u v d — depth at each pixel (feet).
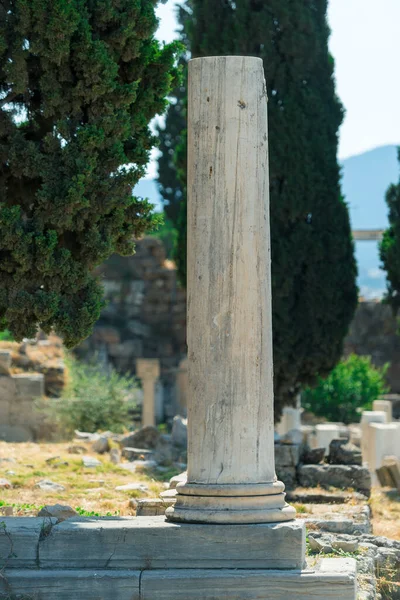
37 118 47.21
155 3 48.08
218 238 32.55
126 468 68.28
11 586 30.86
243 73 33.04
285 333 78.69
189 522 31.81
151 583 30.68
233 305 32.35
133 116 47.11
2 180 46.75
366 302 160.25
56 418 92.58
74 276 45.27
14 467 65.10
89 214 45.27
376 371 139.13
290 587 30.40
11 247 43.78
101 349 159.74
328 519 47.75
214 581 30.55
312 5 81.25
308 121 79.77
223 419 32.09
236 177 32.63
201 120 33.01
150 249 167.94
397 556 42.24
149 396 117.80
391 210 89.15
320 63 80.69
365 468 62.44
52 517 33.63
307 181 79.15
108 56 44.55
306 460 65.10
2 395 92.63
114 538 31.63
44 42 43.47
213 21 81.41
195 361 32.58
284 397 80.12
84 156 44.14
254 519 31.48
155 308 166.81
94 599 30.76
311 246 79.41
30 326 45.16
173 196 158.71
